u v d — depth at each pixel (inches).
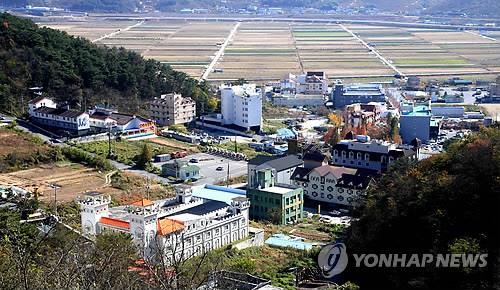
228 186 6348.4
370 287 3275.1
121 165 7062.0
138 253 3533.5
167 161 7411.4
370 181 5787.4
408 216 3388.3
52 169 6555.1
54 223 3631.9
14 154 6614.2
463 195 3302.2
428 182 3513.8
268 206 5526.6
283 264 4178.2
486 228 3134.8
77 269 1993.1
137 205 4532.5
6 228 3710.6
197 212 4793.3
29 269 2160.4
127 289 1952.5
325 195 6077.8
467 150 3710.6
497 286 2851.9
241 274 3644.2
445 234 3166.8
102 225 4517.7
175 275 1908.2
